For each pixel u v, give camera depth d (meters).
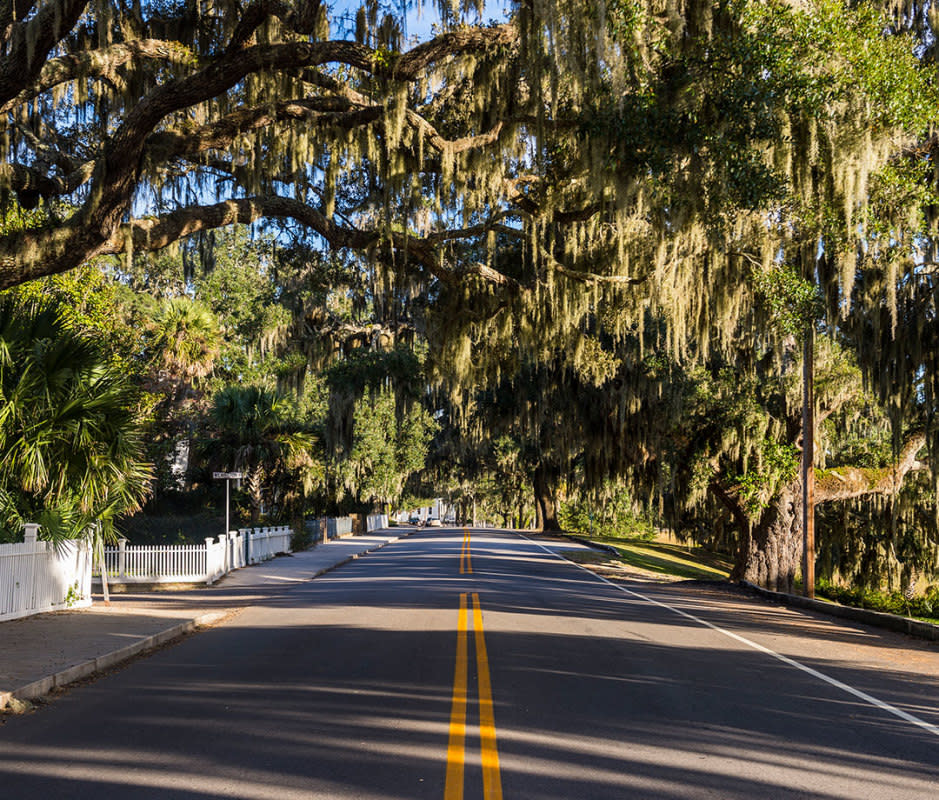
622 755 6.41
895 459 29.58
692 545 64.81
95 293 27.17
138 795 5.43
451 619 14.61
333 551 39.22
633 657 11.06
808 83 13.10
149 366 34.03
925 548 38.00
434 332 22.84
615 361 24.58
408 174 18.14
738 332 26.44
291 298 30.91
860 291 22.27
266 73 14.17
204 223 14.80
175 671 10.01
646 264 19.69
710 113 13.79
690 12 13.61
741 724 7.52
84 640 11.78
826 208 15.40
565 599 19.09
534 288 20.28
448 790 5.52
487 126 16.81
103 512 16.44
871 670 10.91
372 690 8.63
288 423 38.84
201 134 14.22
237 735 6.89
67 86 17.00
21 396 14.95
